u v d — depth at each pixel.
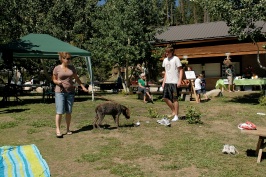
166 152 6.31
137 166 5.58
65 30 25.92
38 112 11.79
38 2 26.02
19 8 23.05
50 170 5.51
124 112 8.44
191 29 29.11
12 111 12.20
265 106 13.27
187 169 5.43
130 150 6.48
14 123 9.44
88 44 25.11
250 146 6.84
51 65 25.20
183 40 26.11
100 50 21.98
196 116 9.15
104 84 28.80
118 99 17.36
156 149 6.54
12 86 16.23
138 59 21.16
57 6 25.77
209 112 11.51
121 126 8.60
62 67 7.52
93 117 10.35
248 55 26.17
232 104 14.12
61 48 15.62
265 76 25.67
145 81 15.59
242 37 14.60
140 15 21.28
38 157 6.07
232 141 7.25
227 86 22.81
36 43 15.62
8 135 8.05
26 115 11.02
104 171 5.40
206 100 16.16
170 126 8.65
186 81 15.82
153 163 5.73
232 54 24.78
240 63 26.56
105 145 6.85
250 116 10.64
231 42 25.59
